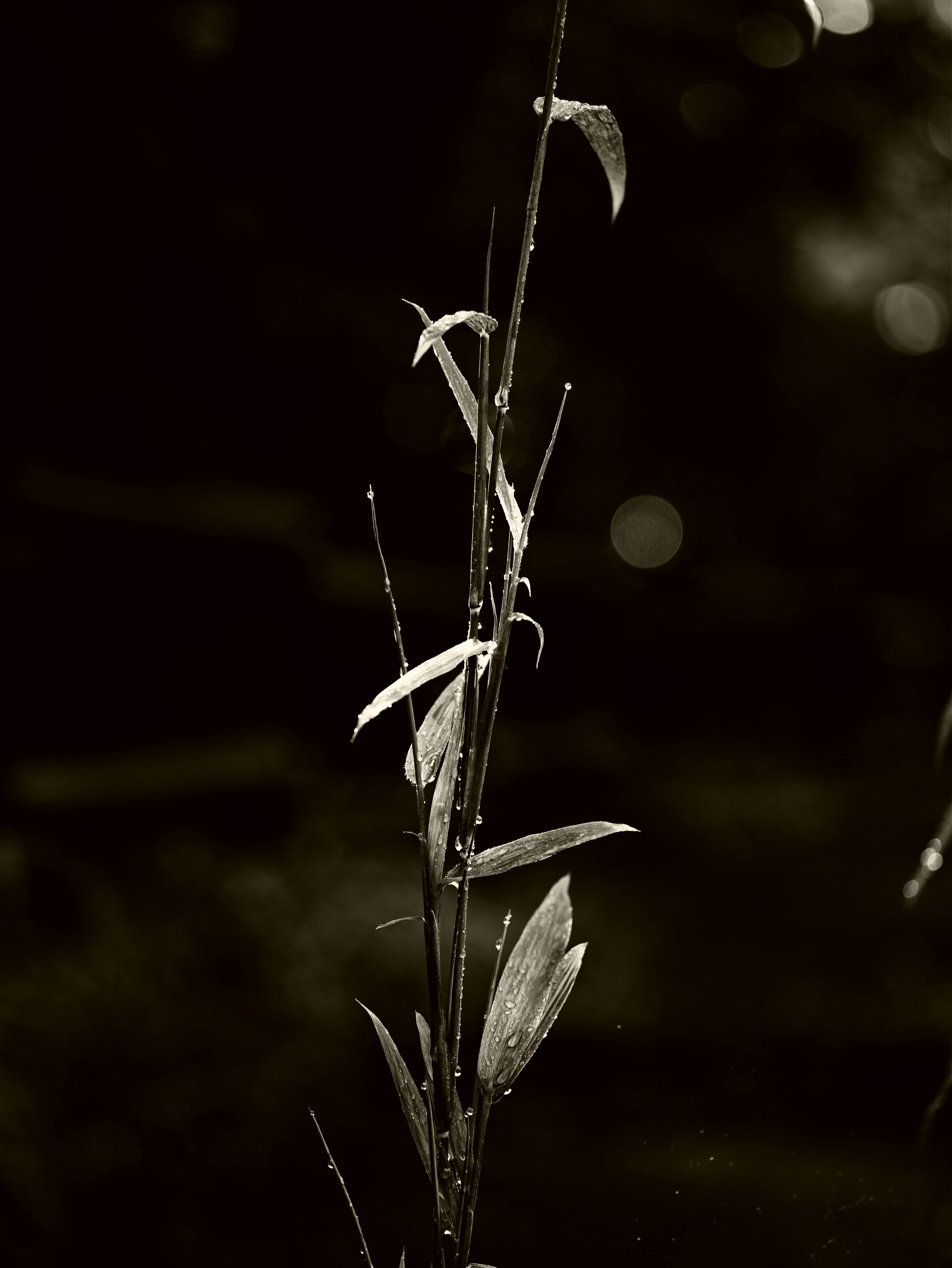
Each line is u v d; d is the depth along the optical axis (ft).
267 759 24.23
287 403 32.78
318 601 28.25
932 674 43.37
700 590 39.75
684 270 34.78
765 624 40.55
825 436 43.29
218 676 27.25
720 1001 17.93
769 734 40.55
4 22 25.25
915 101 36.17
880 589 45.52
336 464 33.73
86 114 27.02
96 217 27.50
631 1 30.01
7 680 23.06
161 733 25.75
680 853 28.53
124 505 24.25
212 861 20.70
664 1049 13.88
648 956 20.67
